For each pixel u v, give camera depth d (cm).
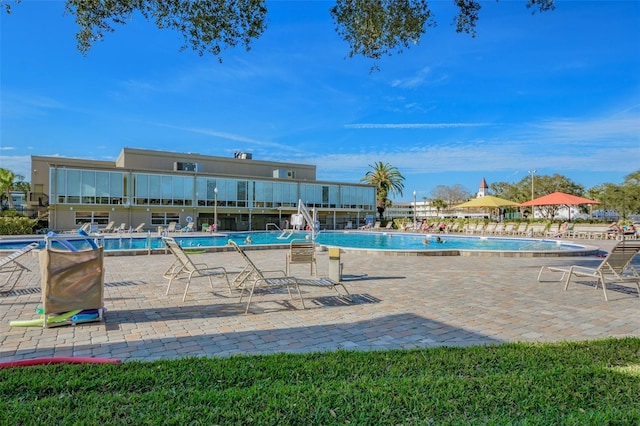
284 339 454
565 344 422
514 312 580
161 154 4272
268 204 4356
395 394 292
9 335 459
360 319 541
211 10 620
